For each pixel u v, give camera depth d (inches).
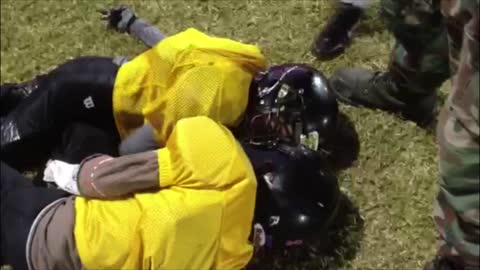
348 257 94.1
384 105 101.7
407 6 84.4
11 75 109.0
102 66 93.6
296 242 88.3
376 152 100.5
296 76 93.8
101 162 85.1
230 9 112.6
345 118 102.8
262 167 88.0
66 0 113.8
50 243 82.3
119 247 79.9
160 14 112.9
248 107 93.2
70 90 93.1
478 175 58.6
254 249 88.0
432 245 94.6
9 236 85.4
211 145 82.3
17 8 113.8
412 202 97.2
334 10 109.2
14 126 96.6
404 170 99.4
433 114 101.3
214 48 90.7
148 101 90.6
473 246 60.7
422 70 90.8
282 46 109.7
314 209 86.5
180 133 83.1
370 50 108.5
